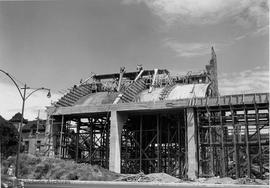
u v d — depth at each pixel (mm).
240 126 61750
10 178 32375
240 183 49781
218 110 62406
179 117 70438
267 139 63094
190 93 71812
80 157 78938
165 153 75000
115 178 58938
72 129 81375
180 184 47625
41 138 93125
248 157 58969
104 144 76688
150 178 55156
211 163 60969
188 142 62062
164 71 85000
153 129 71375
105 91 84688
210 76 79688
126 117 71750
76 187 37719
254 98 59688
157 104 65250
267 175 66438
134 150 77812
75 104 77562
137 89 78062
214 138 67125
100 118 76812
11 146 61344
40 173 58719
